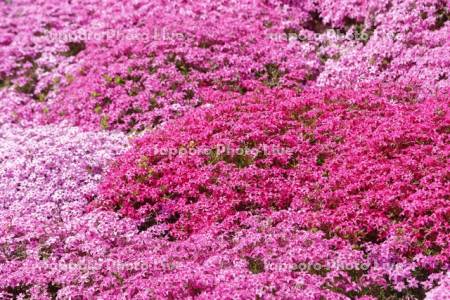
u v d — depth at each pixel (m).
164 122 16.45
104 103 17.81
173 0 21.73
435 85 15.45
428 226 11.19
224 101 16.39
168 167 13.98
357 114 14.77
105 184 14.02
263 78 17.75
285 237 11.18
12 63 21.16
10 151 15.72
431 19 17.59
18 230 12.70
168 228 12.62
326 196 12.18
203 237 11.63
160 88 17.52
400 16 17.98
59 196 14.03
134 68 18.48
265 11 20.77
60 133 16.75
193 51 18.41
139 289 10.45
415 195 11.62
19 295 10.97
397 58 16.83
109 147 15.77
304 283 9.90
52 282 11.13
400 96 15.31
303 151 13.74
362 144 13.57
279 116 14.93
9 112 18.88
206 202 12.81
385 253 10.57
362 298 9.86
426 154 12.80
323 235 11.11
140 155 14.65
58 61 21.08
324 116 14.88
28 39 22.33
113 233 12.37
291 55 18.55
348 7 19.69
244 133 14.51
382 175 12.43
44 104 19.09
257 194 12.73
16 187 14.50
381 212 11.59
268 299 9.54
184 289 10.20
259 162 13.71
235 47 18.70
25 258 12.09
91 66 19.41
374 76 16.78
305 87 17.33
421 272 10.70
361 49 18.08
